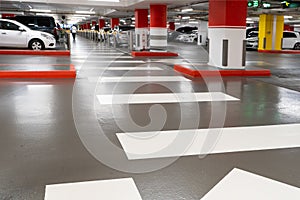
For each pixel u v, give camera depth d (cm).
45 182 276
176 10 2564
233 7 938
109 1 1986
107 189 266
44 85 729
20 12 3225
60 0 1988
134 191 263
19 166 307
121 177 287
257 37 2555
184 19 3566
